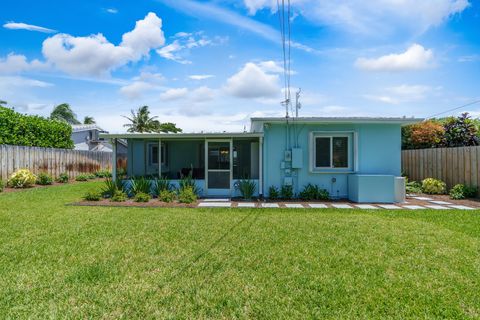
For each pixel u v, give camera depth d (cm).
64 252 474
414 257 457
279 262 438
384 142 1112
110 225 652
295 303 326
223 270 409
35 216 739
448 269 412
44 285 362
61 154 1700
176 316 301
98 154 2148
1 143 1325
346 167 1102
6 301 325
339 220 710
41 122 1609
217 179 1158
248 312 309
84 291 349
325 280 379
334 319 296
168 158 1532
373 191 1005
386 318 298
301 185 1123
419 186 1271
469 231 607
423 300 331
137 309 313
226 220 707
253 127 1279
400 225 659
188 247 502
